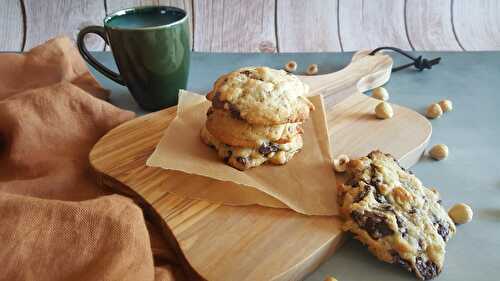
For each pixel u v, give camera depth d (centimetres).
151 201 25
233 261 22
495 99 36
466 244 23
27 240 20
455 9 56
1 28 55
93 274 19
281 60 44
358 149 30
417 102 36
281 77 28
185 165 27
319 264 23
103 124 32
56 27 56
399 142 30
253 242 23
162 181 27
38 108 31
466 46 55
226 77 28
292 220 24
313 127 31
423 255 22
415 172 29
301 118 27
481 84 39
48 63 38
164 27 32
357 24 57
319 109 32
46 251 20
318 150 29
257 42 57
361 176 25
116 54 33
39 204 20
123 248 20
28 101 31
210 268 21
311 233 23
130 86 35
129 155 29
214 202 25
